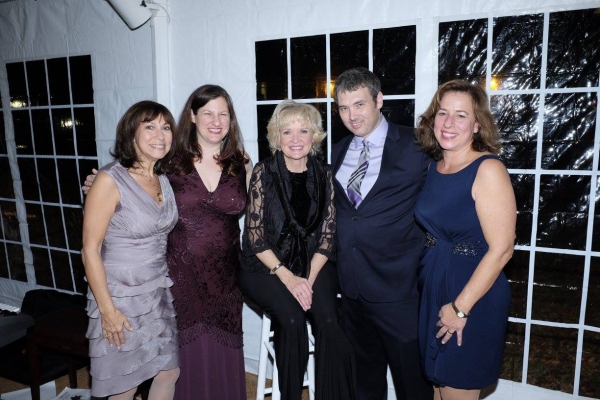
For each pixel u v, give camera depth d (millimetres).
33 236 3738
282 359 1987
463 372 1736
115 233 1888
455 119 1695
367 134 2047
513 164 2285
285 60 2637
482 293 1644
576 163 2182
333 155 2201
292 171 2084
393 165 1992
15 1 3375
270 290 2055
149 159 1946
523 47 2174
